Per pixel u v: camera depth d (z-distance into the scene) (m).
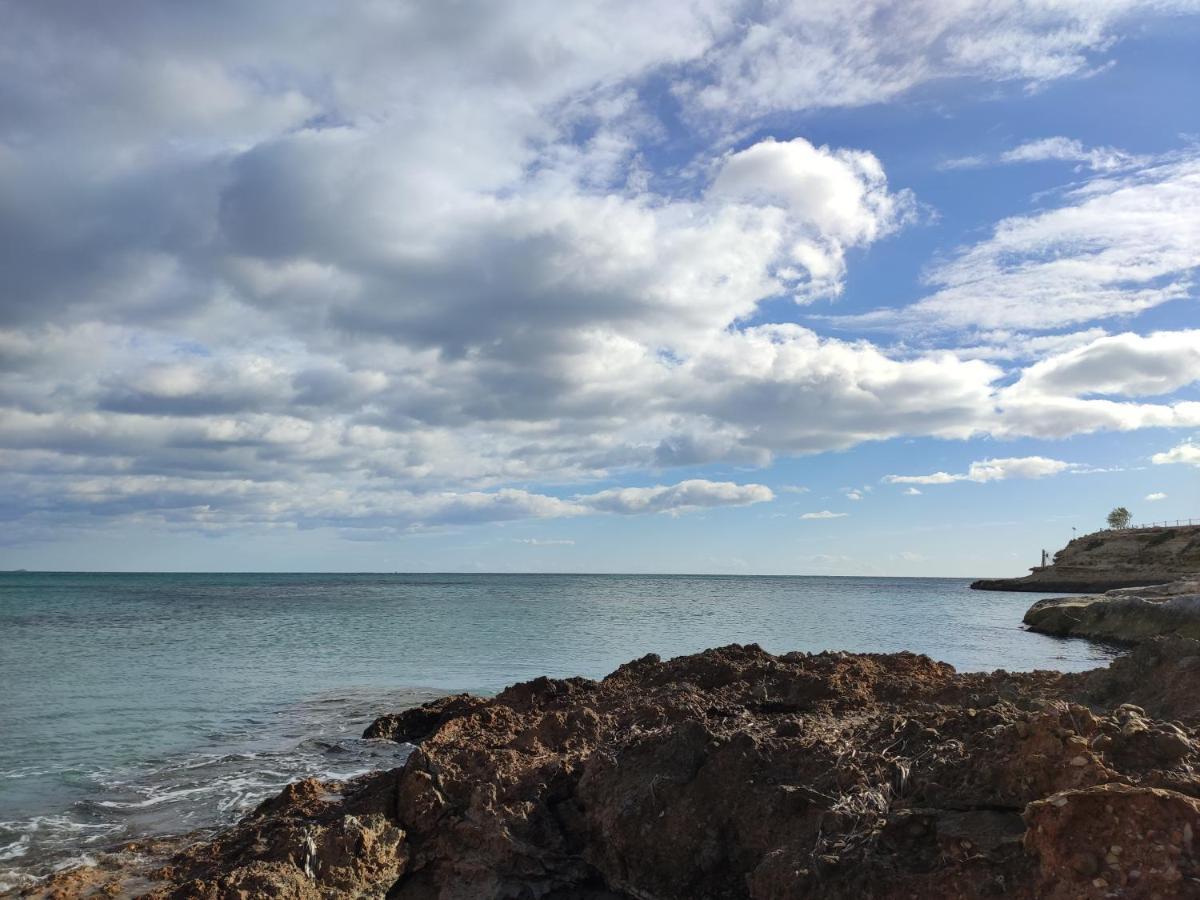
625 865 10.18
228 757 15.86
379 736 17.36
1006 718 9.73
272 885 9.26
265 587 122.88
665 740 11.12
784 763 10.10
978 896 7.09
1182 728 8.99
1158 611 38.00
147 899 9.18
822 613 59.38
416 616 52.56
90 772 14.88
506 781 11.66
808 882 8.05
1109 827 6.88
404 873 10.45
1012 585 119.31
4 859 10.80
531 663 29.00
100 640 37.06
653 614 55.12
